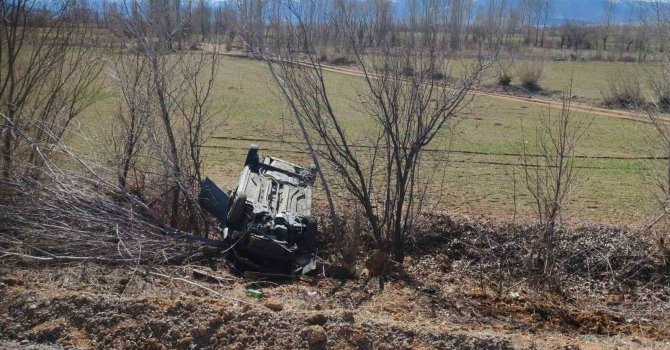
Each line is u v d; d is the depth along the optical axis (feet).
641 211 39.14
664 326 25.86
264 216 28.40
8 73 30.40
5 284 22.18
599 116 90.33
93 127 37.45
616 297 29.58
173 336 19.15
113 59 32.42
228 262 28.19
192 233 31.27
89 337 19.24
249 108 75.15
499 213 37.40
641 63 50.14
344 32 29.91
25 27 31.07
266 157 35.99
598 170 52.60
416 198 38.17
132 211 28.63
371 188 31.53
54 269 25.49
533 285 29.22
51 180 28.86
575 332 24.64
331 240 32.04
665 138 34.73
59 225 27.61
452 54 30.09
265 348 18.80
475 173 49.03
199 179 32.07
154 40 30.89
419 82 29.17
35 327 19.56
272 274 26.94
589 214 38.32
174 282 25.03
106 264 26.58
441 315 24.30
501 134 71.20
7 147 29.66
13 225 27.55
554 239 31.27
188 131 33.30
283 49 29.43
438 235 33.37
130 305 20.08
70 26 32.50
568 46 185.68
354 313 21.24
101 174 30.71
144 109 30.83
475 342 18.97
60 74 32.17
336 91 89.81
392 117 29.63
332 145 30.14
